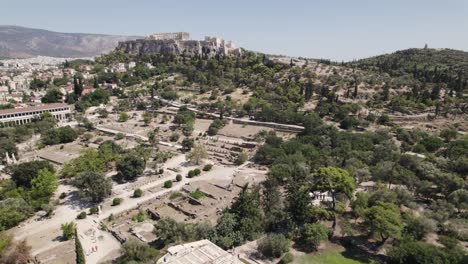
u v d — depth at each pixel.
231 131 161.12
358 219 72.06
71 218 81.44
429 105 172.38
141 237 71.44
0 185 93.19
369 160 104.19
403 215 69.00
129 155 109.31
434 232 64.62
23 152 133.88
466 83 198.38
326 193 82.50
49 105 195.00
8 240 63.03
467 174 87.44
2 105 198.75
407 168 93.00
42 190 87.44
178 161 125.62
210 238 62.84
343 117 159.75
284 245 58.56
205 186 101.00
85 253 65.69
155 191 97.75
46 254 65.31
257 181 104.12
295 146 119.50
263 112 171.25
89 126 170.00
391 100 179.88
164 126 176.12
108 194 91.81
